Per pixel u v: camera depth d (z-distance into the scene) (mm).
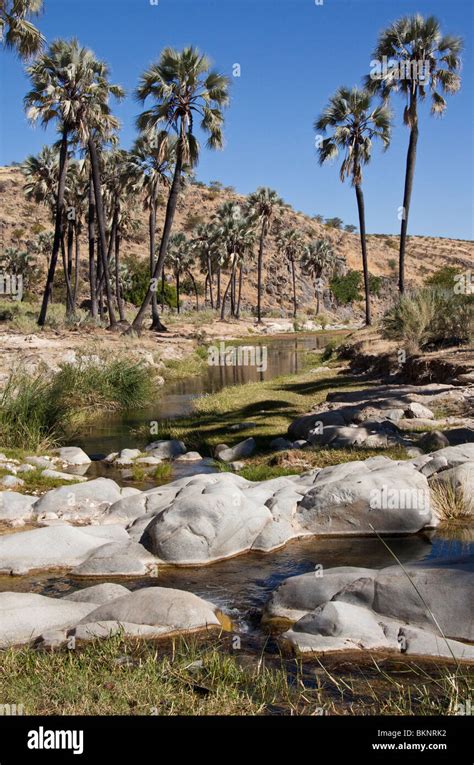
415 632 4590
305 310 96812
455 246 136375
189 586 6012
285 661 4434
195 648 4605
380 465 8766
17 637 4809
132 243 102125
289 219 117125
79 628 4840
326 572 5441
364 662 4359
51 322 36781
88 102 33938
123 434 14258
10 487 9453
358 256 119250
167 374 25875
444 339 21156
